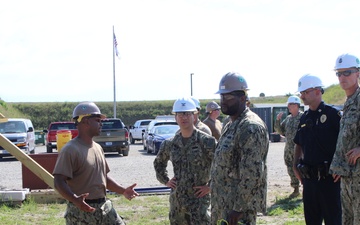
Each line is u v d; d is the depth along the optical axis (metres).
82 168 5.40
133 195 5.97
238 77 4.76
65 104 62.12
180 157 5.93
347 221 5.66
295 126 10.35
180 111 5.86
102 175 5.60
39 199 10.95
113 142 23.94
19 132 23.97
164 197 11.44
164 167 6.26
